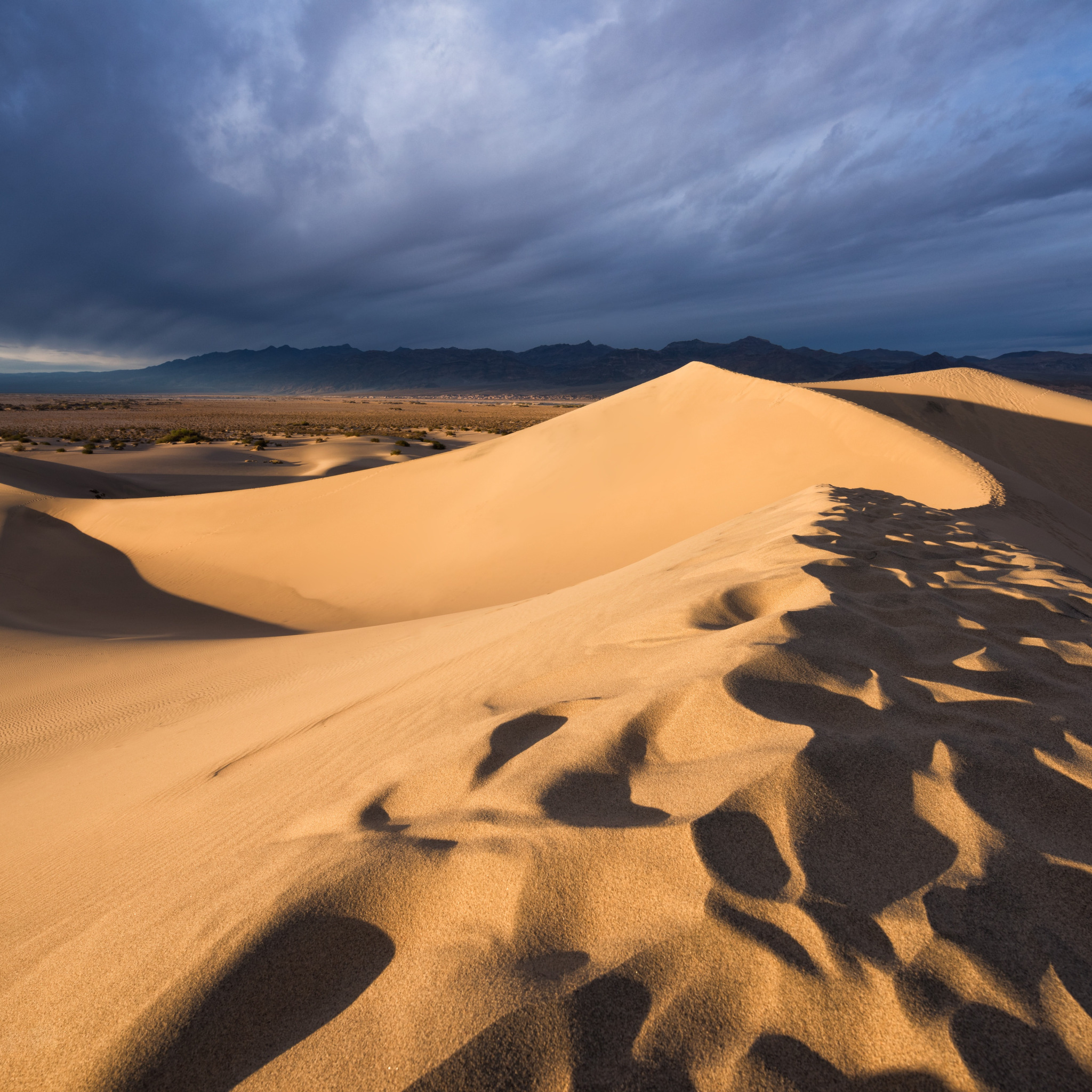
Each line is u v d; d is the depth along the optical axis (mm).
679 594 3576
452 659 4656
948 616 2705
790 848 1390
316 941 1354
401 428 87188
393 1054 1075
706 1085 972
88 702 7250
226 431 80688
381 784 2031
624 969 1165
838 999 1078
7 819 4262
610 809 1586
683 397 20188
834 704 1955
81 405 152000
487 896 1382
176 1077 1123
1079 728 1847
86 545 21047
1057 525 11047
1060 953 1153
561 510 16844
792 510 6711
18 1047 1299
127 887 2105
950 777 1594
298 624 14766
